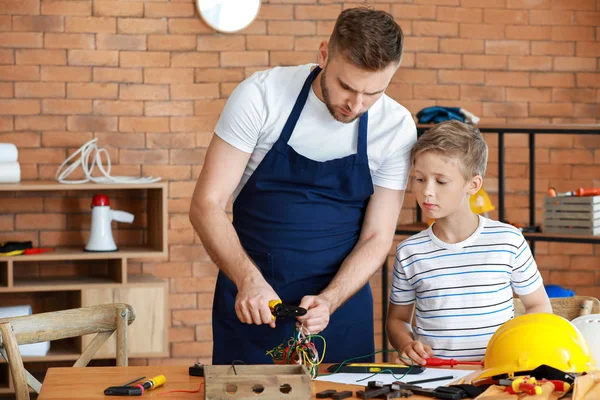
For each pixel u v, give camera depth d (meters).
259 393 1.46
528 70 4.52
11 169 3.75
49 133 4.11
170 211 4.24
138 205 4.20
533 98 4.53
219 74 4.25
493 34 4.48
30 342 1.93
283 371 1.53
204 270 4.28
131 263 4.21
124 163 4.19
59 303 4.14
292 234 2.10
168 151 4.23
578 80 4.55
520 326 1.60
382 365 1.76
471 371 1.73
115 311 2.05
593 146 4.58
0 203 4.07
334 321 2.15
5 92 4.06
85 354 2.03
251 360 2.12
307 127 2.03
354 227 2.17
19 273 4.09
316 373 1.71
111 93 4.16
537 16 4.50
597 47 4.56
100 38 4.14
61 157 4.13
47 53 4.09
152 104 4.20
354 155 2.06
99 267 4.18
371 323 2.22
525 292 2.11
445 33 4.44
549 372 1.50
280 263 2.10
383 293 4.05
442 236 2.11
